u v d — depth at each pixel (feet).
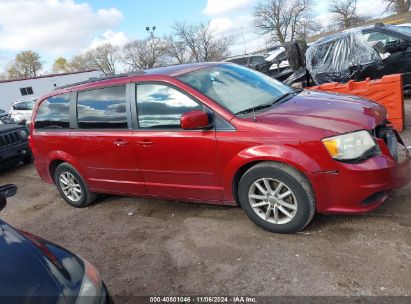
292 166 11.68
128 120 14.99
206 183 13.57
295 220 12.10
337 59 30.25
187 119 12.32
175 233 14.17
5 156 27.43
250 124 12.26
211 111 12.92
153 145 14.19
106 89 15.76
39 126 18.63
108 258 13.48
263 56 60.75
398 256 10.57
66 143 17.31
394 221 12.21
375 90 21.52
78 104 16.78
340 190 11.31
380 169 11.11
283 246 11.99
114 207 17.83
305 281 10.30
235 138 12.37
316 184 11.46
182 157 13.65
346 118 11.75
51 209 19.51
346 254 11.04
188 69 14.90
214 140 12.76
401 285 9.53
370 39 28.94
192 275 11.51
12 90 146.30
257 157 12.00
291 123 11.85
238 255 12.00
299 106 13.06
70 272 7.34
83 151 16.75
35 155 19.11
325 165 11.25
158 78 14.26
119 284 11.85
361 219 12.62
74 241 15.35
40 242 8.32
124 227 15.58
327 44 31.09
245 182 12.65
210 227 14.03
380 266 10.31
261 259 11.57
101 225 16.25
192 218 15.05
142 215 16.33
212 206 15.71
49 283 6.85
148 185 15.12
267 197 12.47
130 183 15.74
